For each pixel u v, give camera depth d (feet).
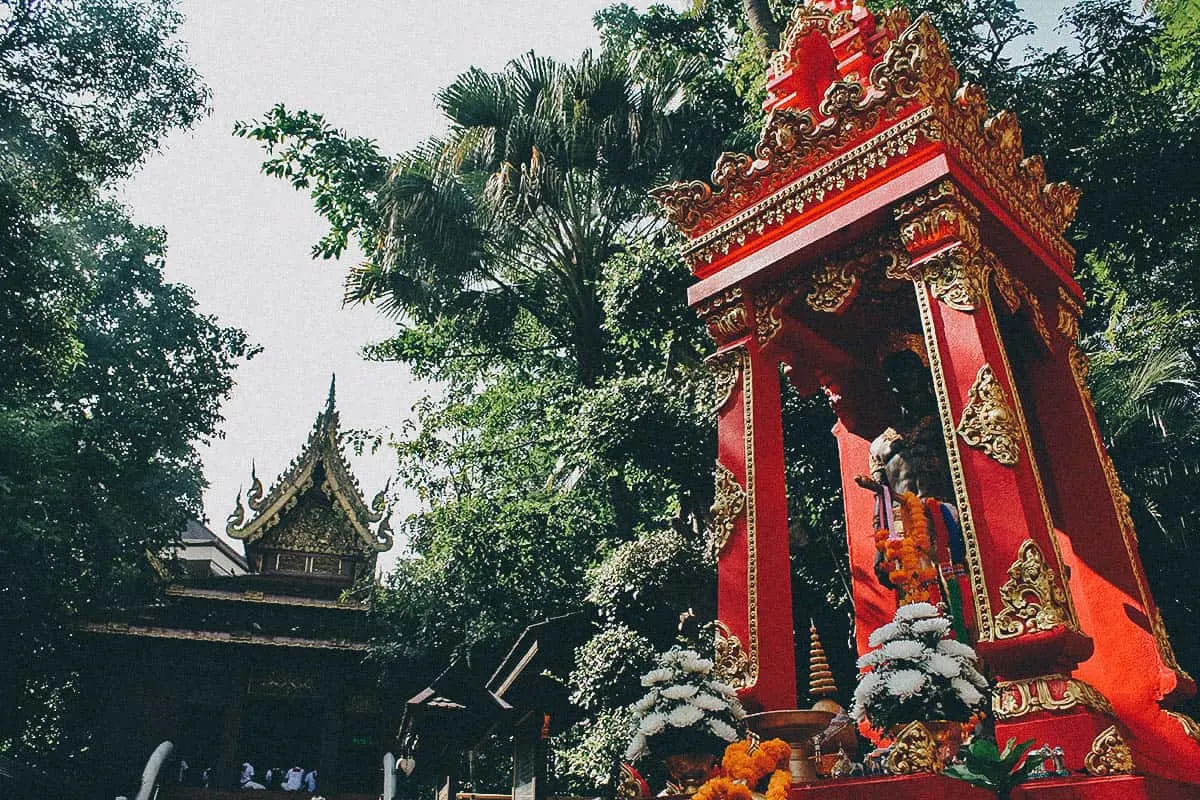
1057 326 24.16
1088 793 14.14
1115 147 39.45
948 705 14.69
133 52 67.56
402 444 75.05
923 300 19.88
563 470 68.39
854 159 21.63
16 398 69.82
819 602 37.83
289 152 72.13
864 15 27.12
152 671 103.19
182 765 101.09
